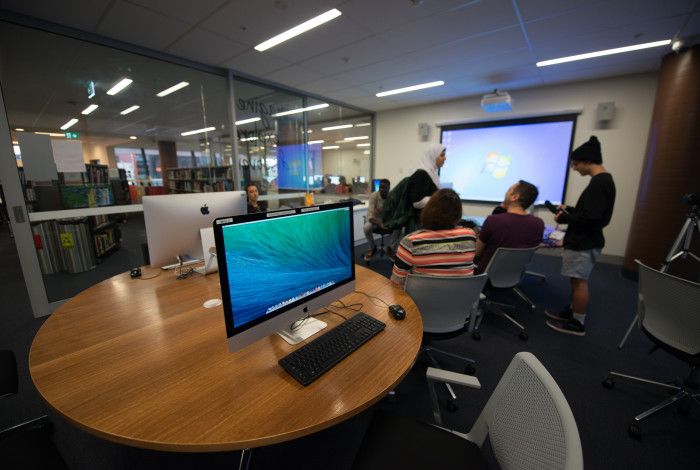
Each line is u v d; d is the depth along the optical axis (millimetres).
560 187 4547
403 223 2873
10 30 2420
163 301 1328
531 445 640
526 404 706
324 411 714
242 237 811
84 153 3014
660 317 1479
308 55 3229
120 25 2523
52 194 2689
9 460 841
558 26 2609
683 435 1451
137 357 922
